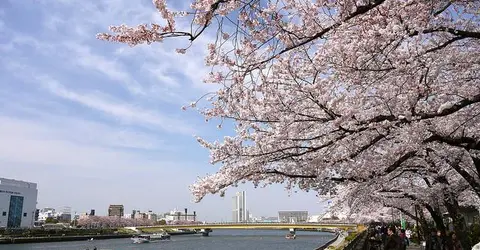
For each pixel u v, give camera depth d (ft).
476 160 30.42
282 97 24.61
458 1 21.40
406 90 23.47
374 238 68.23
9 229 260.62
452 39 21.72
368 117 24.11
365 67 23.09
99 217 420.77
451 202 43.91
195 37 14.89
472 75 25.67
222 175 27.61
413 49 22.36
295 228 277.23
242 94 22.35
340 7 20.27
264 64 19.26
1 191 275.39
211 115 25.36
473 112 26.00
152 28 14.65
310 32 21.59
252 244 238.68
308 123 25.43
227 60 18.98
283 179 29.71
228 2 15.17
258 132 26.73
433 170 35.91
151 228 383.24
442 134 26.22
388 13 20.95
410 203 57.88
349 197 43.60
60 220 476.54
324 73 24.26
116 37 14.69
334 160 26.22
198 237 379.55
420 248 90.22
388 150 28.71
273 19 17.66
